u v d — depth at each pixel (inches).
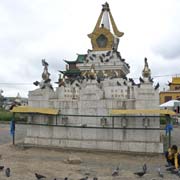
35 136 966.4
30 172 615.5
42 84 991.0
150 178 598.9
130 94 938.1
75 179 569.0
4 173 589.0
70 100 954.1
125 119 895.1
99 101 927.0
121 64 1295.5
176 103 1900.8
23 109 937.5
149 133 876.6
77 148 916.6
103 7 1477.6
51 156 836.6
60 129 948.0
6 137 1208.2
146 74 908.0
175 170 652.1
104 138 909.8
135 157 842.8
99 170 671.8
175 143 1079.6
